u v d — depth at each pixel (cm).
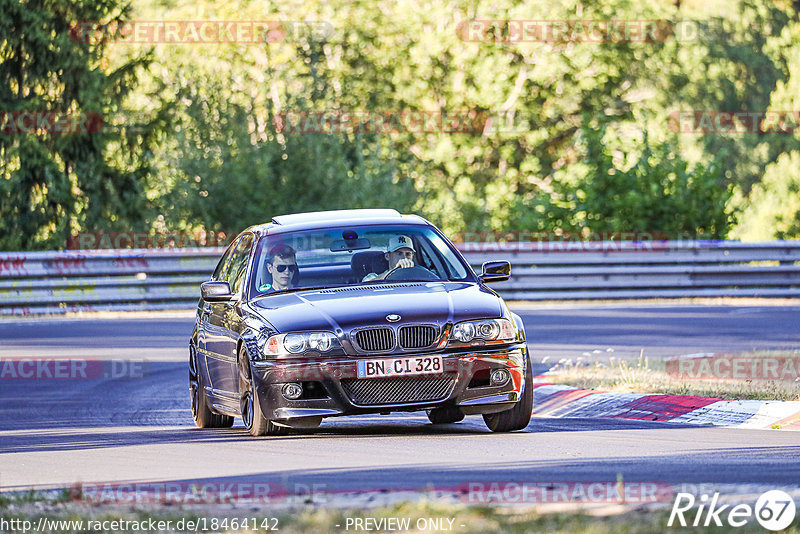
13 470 2439
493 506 1725
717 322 5866
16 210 9444
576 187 8462
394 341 2652
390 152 9694
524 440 2614
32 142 9350
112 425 3288
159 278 6919
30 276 6662
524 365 2762
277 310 2777
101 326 6069
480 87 12731
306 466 2280
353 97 12219
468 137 12700
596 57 13512
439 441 2619
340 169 8906
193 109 9038
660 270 7331
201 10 12138
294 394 2656
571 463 2250
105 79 9831
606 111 13800
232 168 8700
